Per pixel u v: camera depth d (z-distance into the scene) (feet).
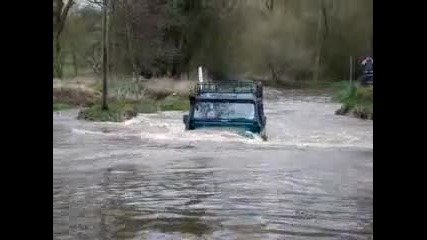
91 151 47.55
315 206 26.20
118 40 157.79
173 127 73.05
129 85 134.51
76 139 57.36
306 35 211.20
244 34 197.47
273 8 204.64
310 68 210.18
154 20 164.35
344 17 202.59
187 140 54.24
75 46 167.22
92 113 89.45
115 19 153.89
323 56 208.33
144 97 126.21
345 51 203.72
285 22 206.18
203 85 89.45
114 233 21.35
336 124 83.66
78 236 20.74
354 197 28.14
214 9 184.24
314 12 209.77
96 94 121.80
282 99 154.71
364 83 125.29
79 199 27.61
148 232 21.57
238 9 192.95
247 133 55.16
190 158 43.32
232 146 50.85
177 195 28.84
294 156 45.14
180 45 177.99
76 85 126.72
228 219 23.81
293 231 21.79
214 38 185.88
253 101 56.80
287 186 31.32
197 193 29.30
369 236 21.03
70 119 89.04
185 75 170.40
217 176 34.81
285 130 74.43
